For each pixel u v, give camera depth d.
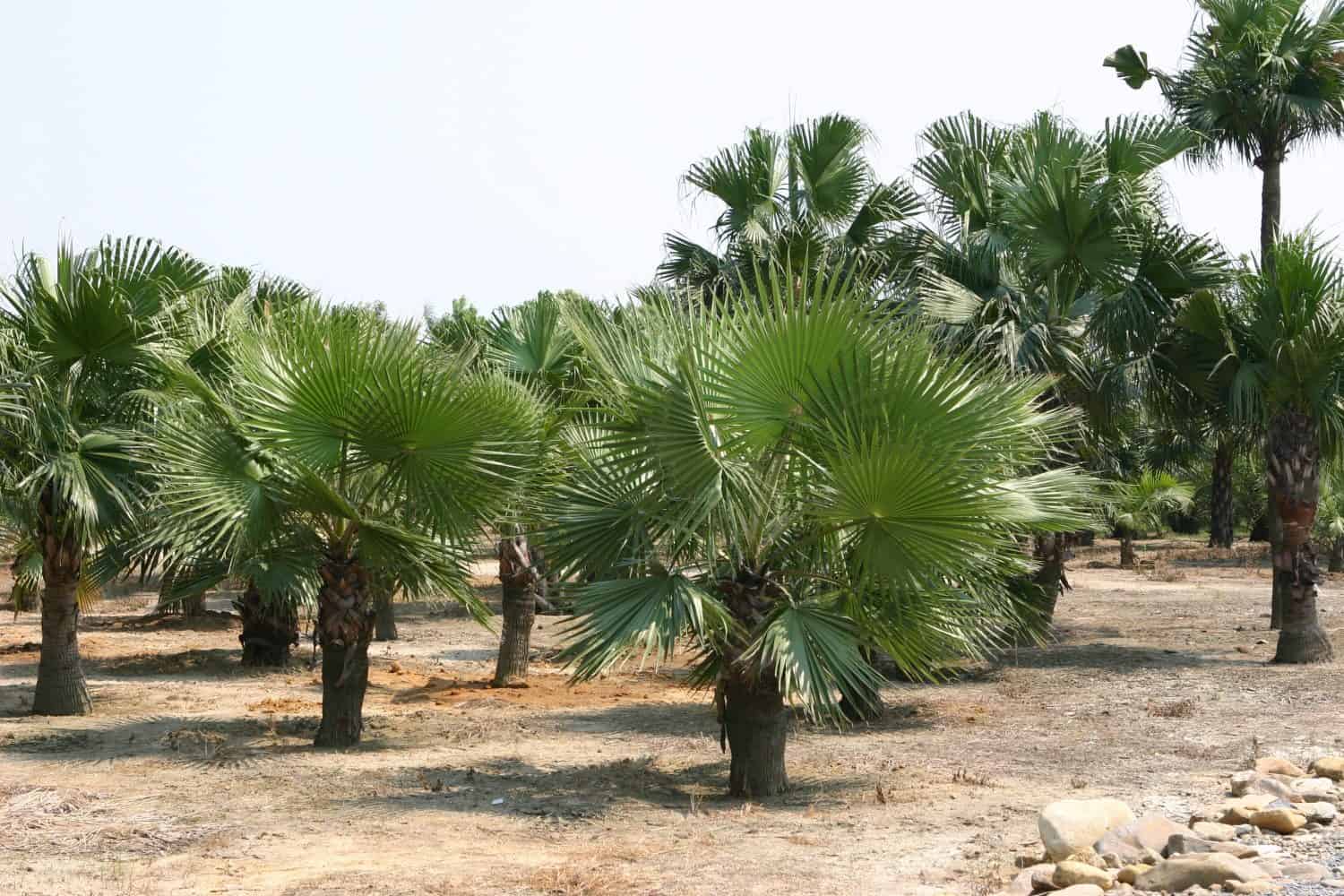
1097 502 9.60
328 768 9.99
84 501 12.06
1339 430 15.21
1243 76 19.23
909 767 9.63
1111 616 22.69
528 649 15.30
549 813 8.24
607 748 11.04
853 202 17.53
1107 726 11.32
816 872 6.48
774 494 8.46
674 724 12.40
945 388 7.81
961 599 8.68
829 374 7.89
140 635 20.92
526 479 10.22
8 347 11.97
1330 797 7.14
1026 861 6.40
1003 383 8.23
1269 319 14.88
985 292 15.18
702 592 8.15
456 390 9.96
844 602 8.73
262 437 10.38
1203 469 46.16
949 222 16.12
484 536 10.73
